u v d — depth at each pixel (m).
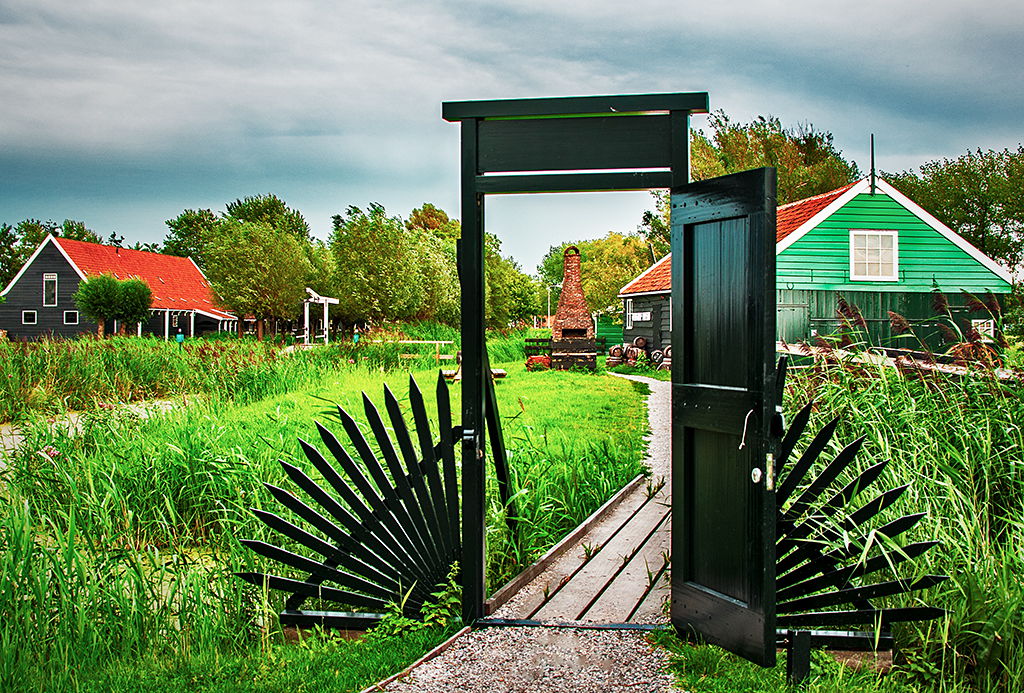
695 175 45.16
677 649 4.14
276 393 16.52
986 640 4.03
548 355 26.00
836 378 6.55
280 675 4.00
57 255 48.31
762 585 3.69
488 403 5.47
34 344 16.42
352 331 42.84
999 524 5.03
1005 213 40.12
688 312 4.21
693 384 4.16
